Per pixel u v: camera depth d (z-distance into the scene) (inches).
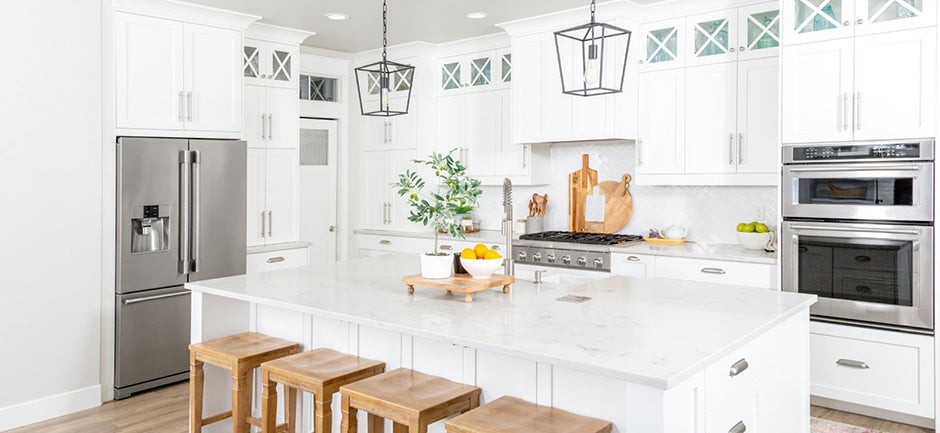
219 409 131.4
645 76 186.5
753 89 167.9
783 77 151.3
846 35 142.6
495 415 85.7
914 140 135.3
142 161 163.9
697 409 78.8
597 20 183.5
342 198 250.5
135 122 166.6
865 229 142.0
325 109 242.5
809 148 148.6
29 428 143.9
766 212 181.9
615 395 84.4
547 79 195.8
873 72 139.6
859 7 141.0
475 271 112.0
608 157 210.5
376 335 110.5
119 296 161.6
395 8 184.9
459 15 192.1
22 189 144.5
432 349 103.1
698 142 177.8
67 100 150.9
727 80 172.2
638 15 184.7
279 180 210.2
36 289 147.7
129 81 165.3
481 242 211.2
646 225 203.9
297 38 212.8
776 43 164.9
